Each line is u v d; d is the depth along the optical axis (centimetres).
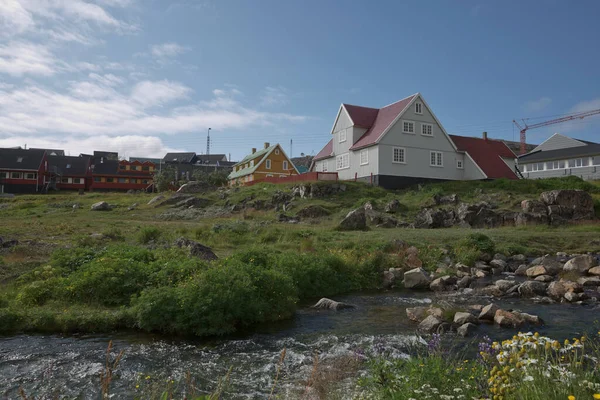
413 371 490
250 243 2380
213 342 944
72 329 1010
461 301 1408
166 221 3594
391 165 4466
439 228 3256
